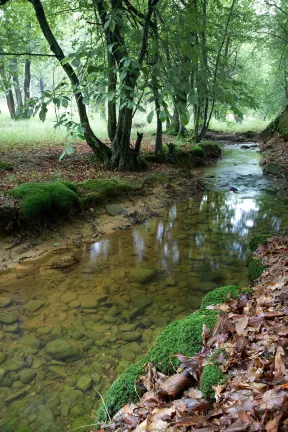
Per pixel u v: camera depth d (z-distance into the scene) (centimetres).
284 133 1728
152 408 203
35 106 421
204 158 1388
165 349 258
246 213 793
